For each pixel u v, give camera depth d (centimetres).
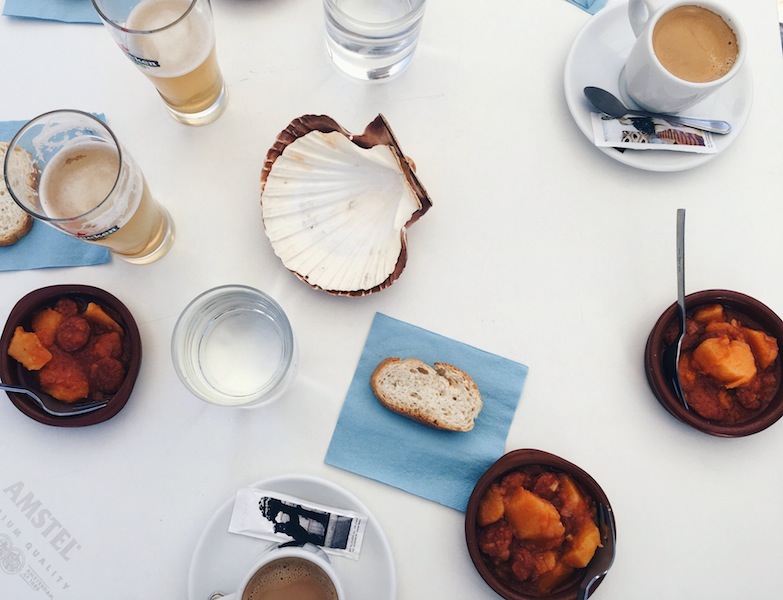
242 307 51
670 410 50
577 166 55
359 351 52
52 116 44
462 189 55
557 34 57
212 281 53
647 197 55
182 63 47
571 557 48
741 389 50
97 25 55
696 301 50
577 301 54
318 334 52
